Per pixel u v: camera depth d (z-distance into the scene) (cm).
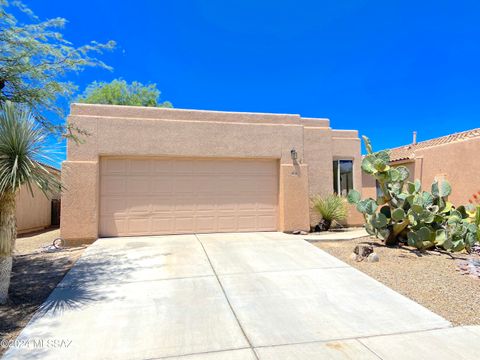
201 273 710
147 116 1093
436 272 729
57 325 478
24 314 520
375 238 1054
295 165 1200
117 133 1060
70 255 871
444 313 529
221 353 407
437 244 891
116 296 585
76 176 1016
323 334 456
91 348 418
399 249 920
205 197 1139
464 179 1625
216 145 1137
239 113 1179
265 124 1188
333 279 682
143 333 456
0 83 716
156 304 553
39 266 773
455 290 627
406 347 423
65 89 799
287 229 1169
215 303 559
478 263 779
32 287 636
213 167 1152
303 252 886
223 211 1152
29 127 561
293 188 1190
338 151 1434
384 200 942
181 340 438
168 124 1101
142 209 1084
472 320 504
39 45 732
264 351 412
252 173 1186
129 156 1076
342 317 510
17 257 853
